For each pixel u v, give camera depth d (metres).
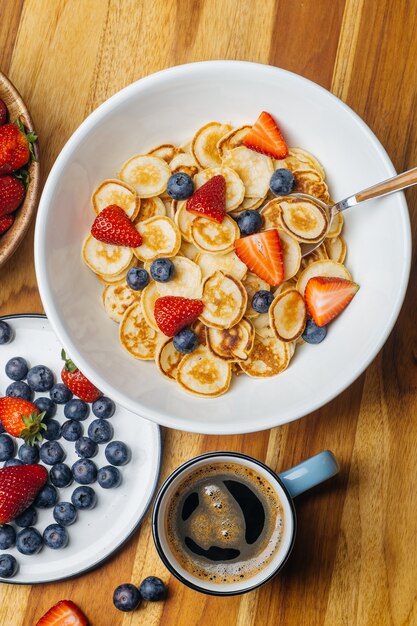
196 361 0.72
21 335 0.77
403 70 0.77
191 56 0.77
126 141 0.72
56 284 0.70
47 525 0.77
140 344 0.72
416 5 0.77
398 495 0.77
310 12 0.77
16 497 0.75
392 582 0.77
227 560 0.75
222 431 0.68
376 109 0.77
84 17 0.77
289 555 0.76
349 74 0.77
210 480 0.75
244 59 0.77
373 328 0.69
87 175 0.71
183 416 0.69
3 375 0.78
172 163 0.73
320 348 0.72
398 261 0.69
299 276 0.72
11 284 0.77
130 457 0.77
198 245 0.71
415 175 0.68
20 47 0.77
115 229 0.71
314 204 0.71
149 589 0.75
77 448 0.77
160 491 0.72
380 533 0.77
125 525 0.76
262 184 0.72
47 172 0.77
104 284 0.73
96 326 0.72
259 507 0.75
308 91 0.70
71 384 0.76
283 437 0.77
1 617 0.77
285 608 0.77
